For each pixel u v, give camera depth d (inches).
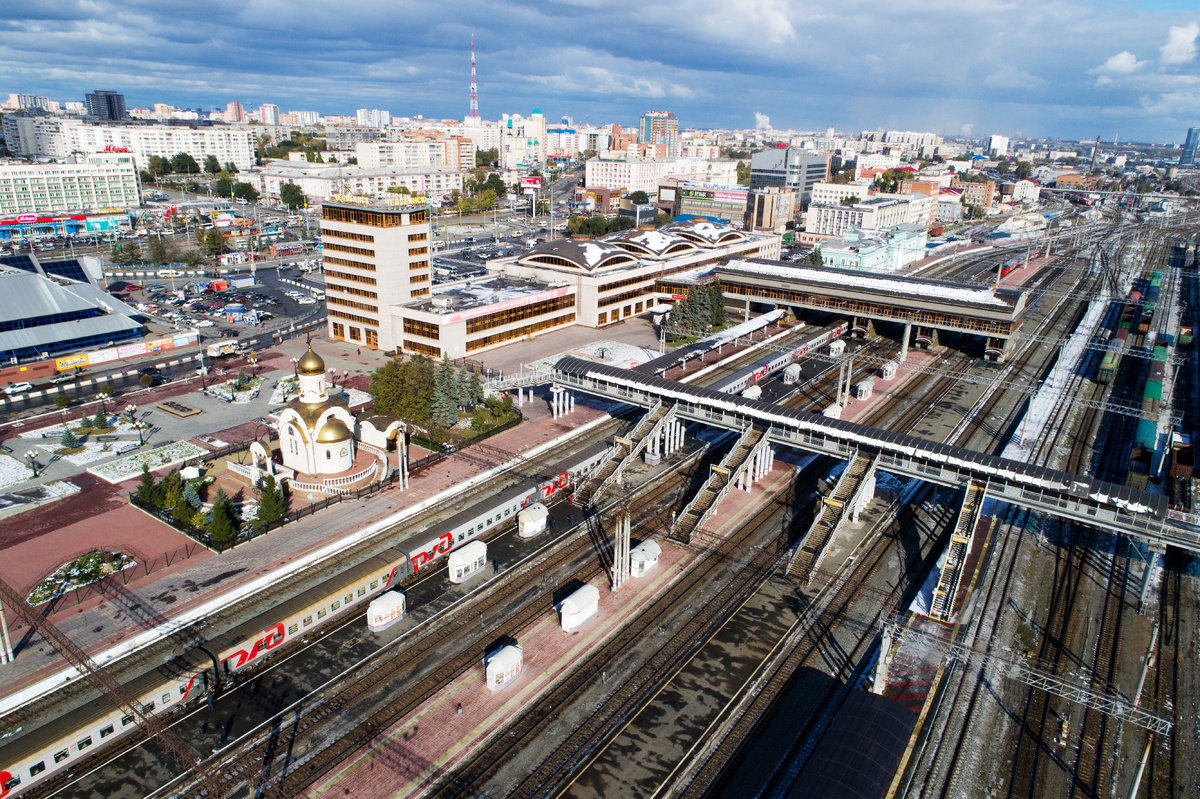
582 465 4510.3
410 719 2669.8
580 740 2588.6
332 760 2486.5
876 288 7411.4
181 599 3235.7
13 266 7126.0
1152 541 3216.0
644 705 2748.5
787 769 2491.4
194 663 2711.6
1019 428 5457.7
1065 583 3553.2
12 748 2315.5
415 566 3491.6
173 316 7559.1
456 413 4977.9
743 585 3479.3
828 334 7687.0
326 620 3152.1
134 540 3688.5
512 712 2709.2
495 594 3410.4
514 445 4817.9
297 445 4227.4
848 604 3358.8
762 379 6412.4
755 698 2802.7
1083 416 5762.8
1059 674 2952.8
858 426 3983.8
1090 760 2551.7
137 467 4461.1
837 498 3900.1
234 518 3759.8
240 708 2714.1
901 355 7042.3
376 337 6761.8
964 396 6136.8
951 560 3462.1
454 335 6294.3
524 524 3868.1
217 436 4916.3
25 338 5999.0
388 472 4411.9
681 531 3917.3
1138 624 3272.6
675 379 6092.5
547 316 7337.6
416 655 3002.0
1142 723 2716.5
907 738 2404.0
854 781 2202.3
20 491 4148.6
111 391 5723.4
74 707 2684.5
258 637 2876.5
